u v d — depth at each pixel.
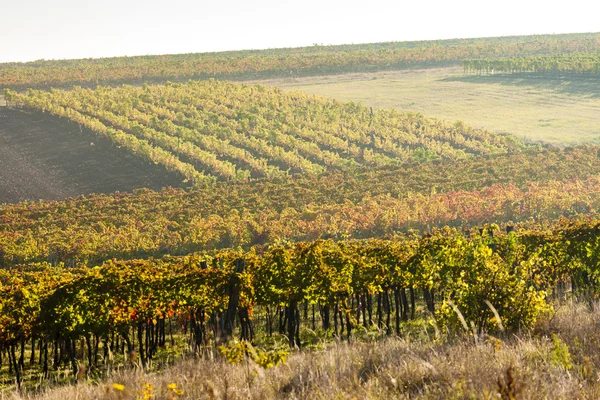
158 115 170.25
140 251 69.81
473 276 16.17
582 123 160.12
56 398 11.69
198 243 70.25
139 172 122.19
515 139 141.62
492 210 75.00
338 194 91.12
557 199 76.50
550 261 28.62
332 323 34.06
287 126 149.12
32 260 68.69
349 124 153.88
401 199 84.50
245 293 27.23
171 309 27.52
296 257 29.47
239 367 10.53
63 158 134.38
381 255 32.06
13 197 112.50
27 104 179.38
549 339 11.58
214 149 132.50
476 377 8.62
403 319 31.80
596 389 8.17
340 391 8.80
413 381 9.14
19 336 29.16
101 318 27.56
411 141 141.62
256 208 84.25
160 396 9.80
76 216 85.94
